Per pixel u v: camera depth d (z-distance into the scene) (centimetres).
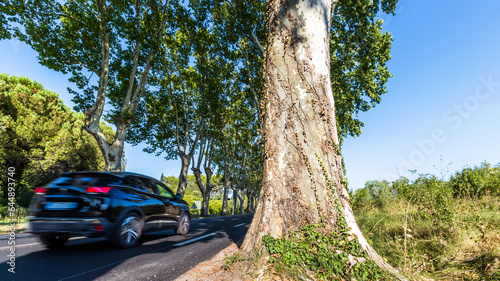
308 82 424
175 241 593
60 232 435
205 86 2059
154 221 577
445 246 405
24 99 2302
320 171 389
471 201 564
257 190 4678
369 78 1622
